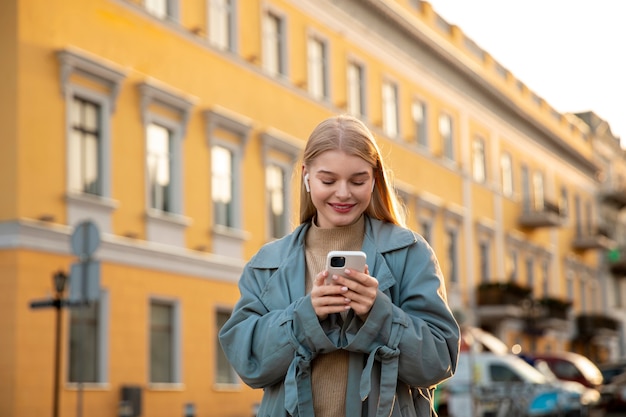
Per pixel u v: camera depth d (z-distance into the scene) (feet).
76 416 60.29
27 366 57.52
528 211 152.66
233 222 79.77
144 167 68.74
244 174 81.00
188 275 73.15
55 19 61.77
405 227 10.48
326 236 10.11
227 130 79.15
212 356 75.51
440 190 122.93
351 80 102.12
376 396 9.53
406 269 10.00
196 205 74.59
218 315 77.20
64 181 61.16
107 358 63.87
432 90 122.31
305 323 9.38
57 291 47.11
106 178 65.05
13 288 57.36
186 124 73.61
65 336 60.39
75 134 62.95
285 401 9.49
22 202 58.18
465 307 128.67
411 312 9.85
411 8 118.21
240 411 78.07
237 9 81.56
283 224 86.17
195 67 75.41
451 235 127.24
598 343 188.03
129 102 67.92
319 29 95.09
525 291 137.08
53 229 59.57
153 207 70.44
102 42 65.82
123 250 66.03
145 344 67.82
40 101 60.03
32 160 59.06
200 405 73.56
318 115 92.79
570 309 162.30
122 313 65.82
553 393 67.05
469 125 134.21
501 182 146.72
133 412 64.23
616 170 215.72
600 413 92.07
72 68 62.03
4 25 59.41
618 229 212.64
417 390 10.06
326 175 9.80
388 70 110.11
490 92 138.62
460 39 133.18
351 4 101.35
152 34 70.74
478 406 61.21
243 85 81.41
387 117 110.11
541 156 164.66
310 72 93.81
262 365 9.68
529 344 151.02
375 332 9.34
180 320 71.97
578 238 181.47
